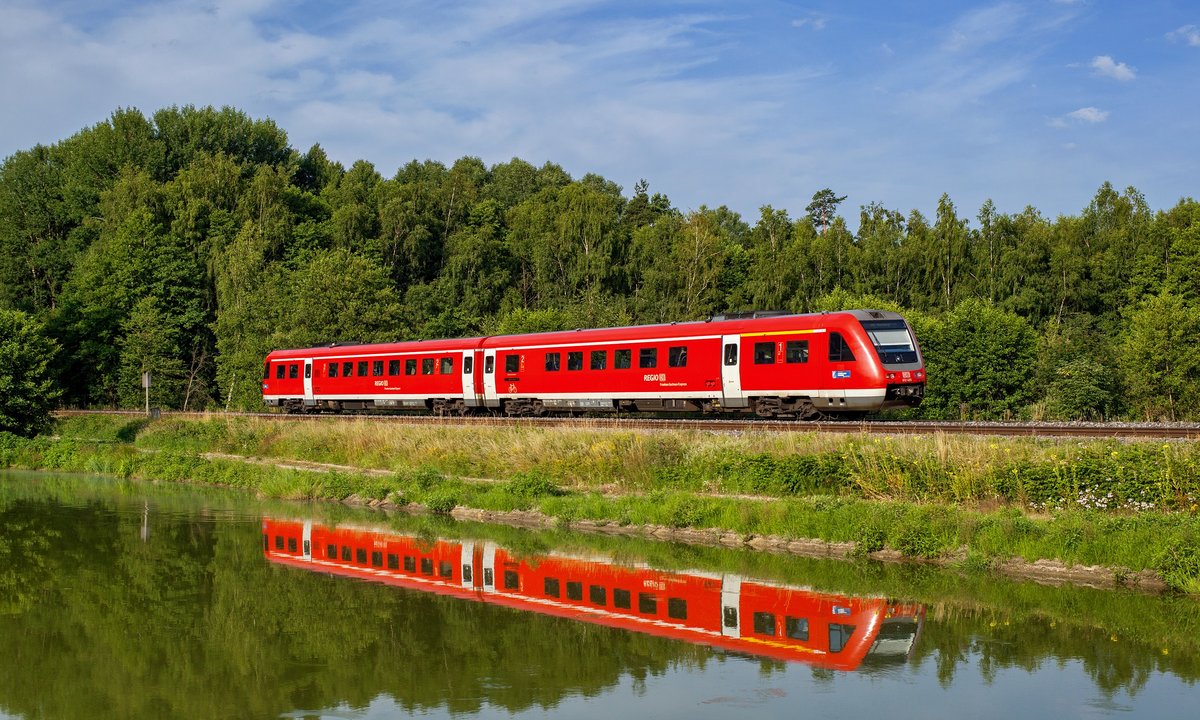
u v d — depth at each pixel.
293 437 40.62
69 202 86.00
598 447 29.03
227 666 13.82
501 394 39.22
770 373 30.66
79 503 31.64
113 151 87.94
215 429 45.56
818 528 21.84
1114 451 20.72
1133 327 55.75
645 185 117.81
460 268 77.94
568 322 63.06
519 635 15.30
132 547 23.44
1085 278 70.62
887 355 28.86
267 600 17.84
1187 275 63.59
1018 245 71.88
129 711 12.01
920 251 72.19
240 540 24.31
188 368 71.56
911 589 18.02
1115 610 16.36
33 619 16.58
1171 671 13.26
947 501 22.09
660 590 18.25
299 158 106.38
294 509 29.81
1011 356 55.22
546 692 12.57
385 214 81.56
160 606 17.45
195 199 75.25
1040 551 19.14
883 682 12.80
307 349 49.91
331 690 12.74
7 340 49.59
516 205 106.62
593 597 17.81
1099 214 78.69
